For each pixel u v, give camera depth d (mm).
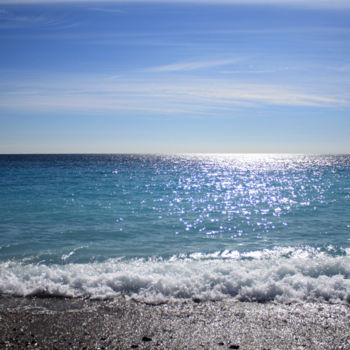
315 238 15086
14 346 5805
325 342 6016
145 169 83938
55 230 16031
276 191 37281
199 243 14148
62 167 84375
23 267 10117
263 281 8742
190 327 6582
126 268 9961
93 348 5781
